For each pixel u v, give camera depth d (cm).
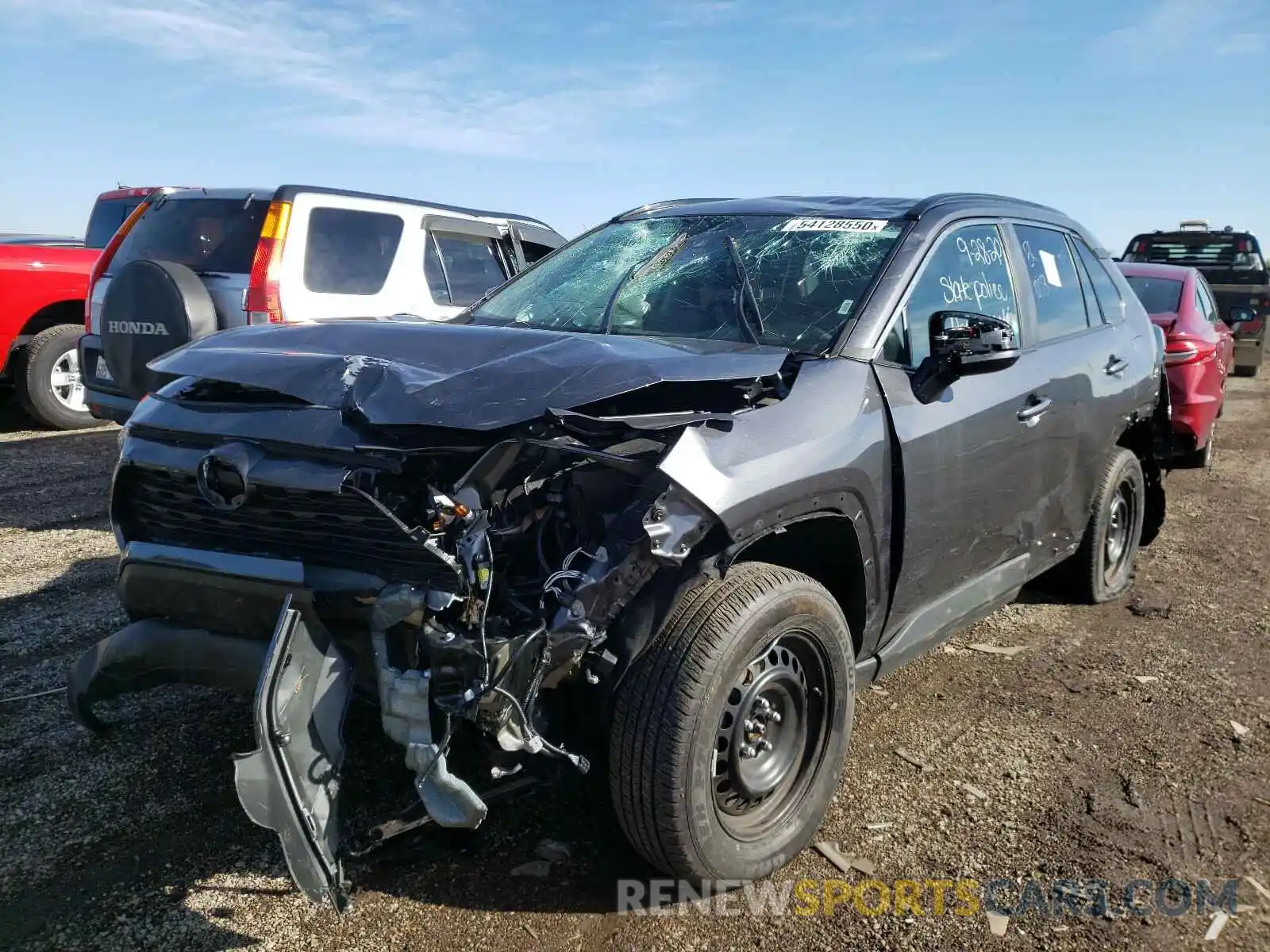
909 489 319
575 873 287
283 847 228
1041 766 355
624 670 254
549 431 254
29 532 621
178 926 260
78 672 289
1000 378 376
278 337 316
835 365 310
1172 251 1727
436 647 237
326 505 254
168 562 274
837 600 322
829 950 260
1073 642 474
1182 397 839
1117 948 263
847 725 307
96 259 1000
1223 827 319
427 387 258
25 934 255
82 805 315
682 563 249
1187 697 415
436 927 263
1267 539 676
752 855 280
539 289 415
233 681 265
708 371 271
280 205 670
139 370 523
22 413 1075
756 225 398
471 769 274
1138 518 548
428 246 784
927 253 361
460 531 246
